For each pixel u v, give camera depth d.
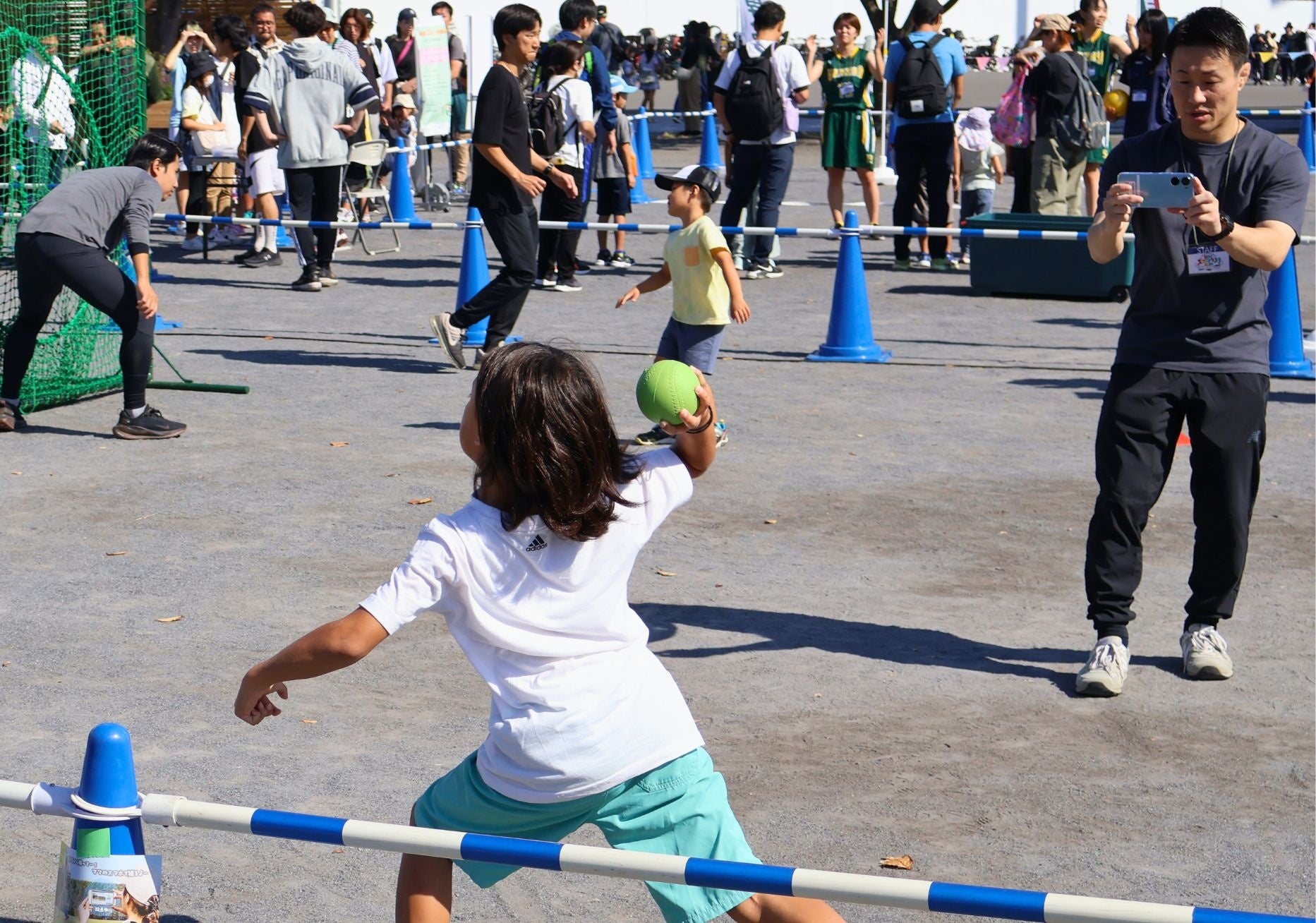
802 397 10.09
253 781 4.54
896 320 13.01
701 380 3.10
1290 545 7.05
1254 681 5.46
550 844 2.69
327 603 6.11
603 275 15.41
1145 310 5.23
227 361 11.02
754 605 6.21
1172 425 5.28
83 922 2.99
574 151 13.96
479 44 24.05
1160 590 6.45
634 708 2.94
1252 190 4.96
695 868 2.61
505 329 10.51
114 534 6.97
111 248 8.77
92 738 2.98
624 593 2.98
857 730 5.00
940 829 4.31
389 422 9.24
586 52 15.11
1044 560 6.83
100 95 10.88
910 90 15.02
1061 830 4.32
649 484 3.04
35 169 10.67
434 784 3.16
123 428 8.74
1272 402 10.01
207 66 15.84
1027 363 11.27
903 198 15.39
